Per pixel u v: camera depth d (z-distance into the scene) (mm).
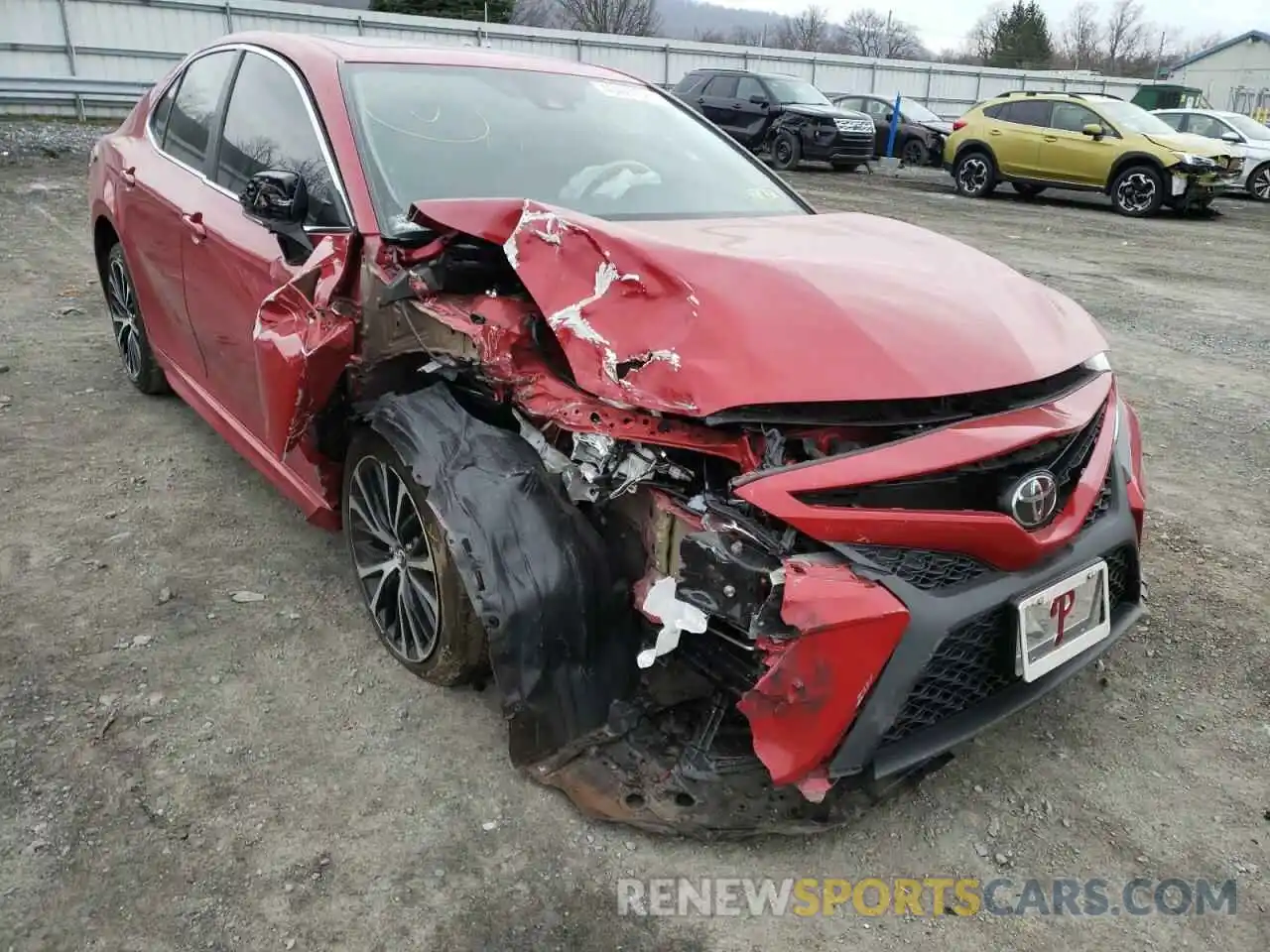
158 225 4102
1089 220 14109
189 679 2869
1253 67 48188
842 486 2129
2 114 16016
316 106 3301
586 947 2086
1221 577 3754
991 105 16594
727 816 2318
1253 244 12297
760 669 2254
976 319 2508
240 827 2344
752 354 2201
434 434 2570
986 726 2352
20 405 4848
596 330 2334
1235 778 2697
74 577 3363
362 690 2861
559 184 3316
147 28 19984
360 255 2826
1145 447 5117
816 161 18828
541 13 53562
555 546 2373
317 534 3746
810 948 2123
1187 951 2162
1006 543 2273
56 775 2467
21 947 2008
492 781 2525
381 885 2207
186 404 4934
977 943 2162
